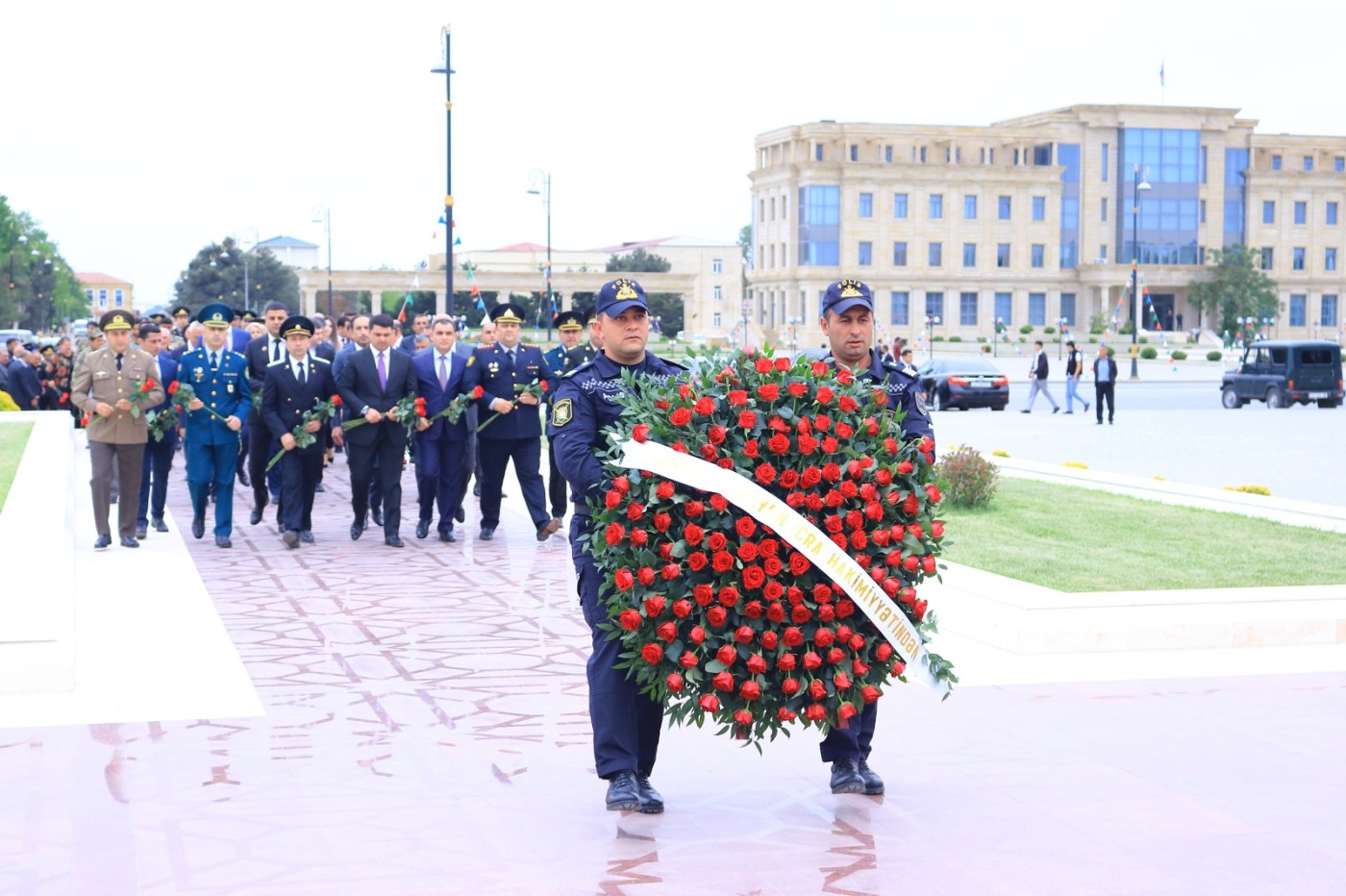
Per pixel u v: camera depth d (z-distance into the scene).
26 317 139.75
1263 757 6.91
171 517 16.56
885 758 6.94
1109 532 13.92
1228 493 16.67
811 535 5.56
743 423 5.64
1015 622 9.22
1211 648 9.28
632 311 6.23
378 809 6.12
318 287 90.38
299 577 12.26
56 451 19.27
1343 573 11.38
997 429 31.41
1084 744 7.14
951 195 103.81
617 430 5.91
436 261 120.25
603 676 6.10
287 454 13.93
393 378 14.20
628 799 6.06
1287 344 40.09
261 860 5.51
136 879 5.32
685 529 5.56
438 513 15.59
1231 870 5.44
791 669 5.63
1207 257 107.62
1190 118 106.81
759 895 5.17
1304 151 110.44
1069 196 106.56
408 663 8.95
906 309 104.06
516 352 14.55
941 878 5.35
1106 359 32.59
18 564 10.66
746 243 165.50
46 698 8.03
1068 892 5.21
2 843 5.71
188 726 7.46
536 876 5.35
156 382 13.61
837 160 102.75
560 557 13.50
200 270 116.00
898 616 5.73
